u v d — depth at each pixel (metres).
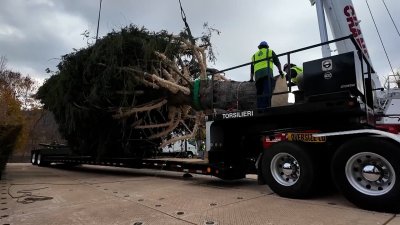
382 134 4.18
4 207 4.61
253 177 8.21
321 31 7.70
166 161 7.95
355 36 7.54
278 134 5.50
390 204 4.00
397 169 3.97
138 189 6.18
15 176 9.15
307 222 3.63
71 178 8.46
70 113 8.77
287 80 5.85
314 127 5.42
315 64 4.98
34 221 3.82
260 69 6.31
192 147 9.85
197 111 8.48
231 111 6.40
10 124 8.55
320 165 4.93
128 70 7.88
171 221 3.75
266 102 6.20
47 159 13.06
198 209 4.35
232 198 5.14
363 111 4.75
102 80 8.04
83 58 8.60
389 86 8.15
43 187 6.61
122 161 9.14
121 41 7.89
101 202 4.91
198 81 7.88
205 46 9.04
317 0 7.85
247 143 6.71
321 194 5.29
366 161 4.32
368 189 4.27
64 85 8.80
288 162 5.20
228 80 7.56
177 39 8.48
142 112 8.82
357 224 3.53
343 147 4.48
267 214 4.03
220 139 6.72
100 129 9.25
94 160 10.09
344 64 4.68
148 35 8.48
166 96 8.41
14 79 27.81
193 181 7.45
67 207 4.57
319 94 4.89
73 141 10.15
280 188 5.21
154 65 8.20
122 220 3.82
